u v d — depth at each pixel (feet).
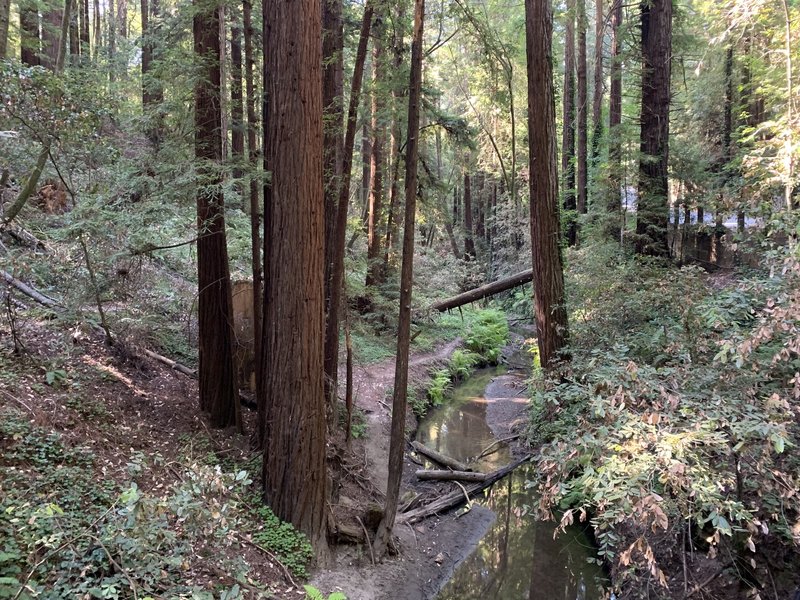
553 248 26.76
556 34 63.62
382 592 17.35
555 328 26.37
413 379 40.50
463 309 63.52
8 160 17.74
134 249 20.10
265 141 18.45
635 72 35.37
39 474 13.57
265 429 18.30
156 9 31.99
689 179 36.94
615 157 37.32
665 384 13.43
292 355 17.11
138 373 23.85
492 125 62.13
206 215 21.04
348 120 23.27
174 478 17.04
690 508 11.43
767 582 12.70
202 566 13.20
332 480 22.06
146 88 20.31
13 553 10.09
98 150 18.71
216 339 22.31
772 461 11.68
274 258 17.15
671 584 14.33
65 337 21.27
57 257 21.13
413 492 25.05
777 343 13.37
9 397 16.15
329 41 25.32
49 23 37.24
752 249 16.03
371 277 42.45
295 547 16.84
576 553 20.20
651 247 33.14
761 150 14.66
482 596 18.22
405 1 21.34
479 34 21.85
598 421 14.15
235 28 22.34
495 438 33.58
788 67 15.67
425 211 35.70
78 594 9.67
